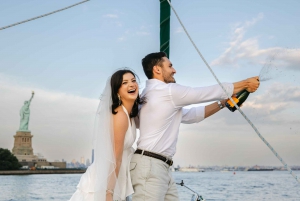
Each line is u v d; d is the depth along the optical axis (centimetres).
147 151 319
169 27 440
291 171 258
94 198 305
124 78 316
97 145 314
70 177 6525
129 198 340
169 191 333
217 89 324
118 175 319
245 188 2900
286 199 2086
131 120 329
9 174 7769
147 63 346
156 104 321
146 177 312
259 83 323
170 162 328
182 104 323
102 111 317
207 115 376
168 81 344
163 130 322
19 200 2358
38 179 5688
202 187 3300
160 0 443
